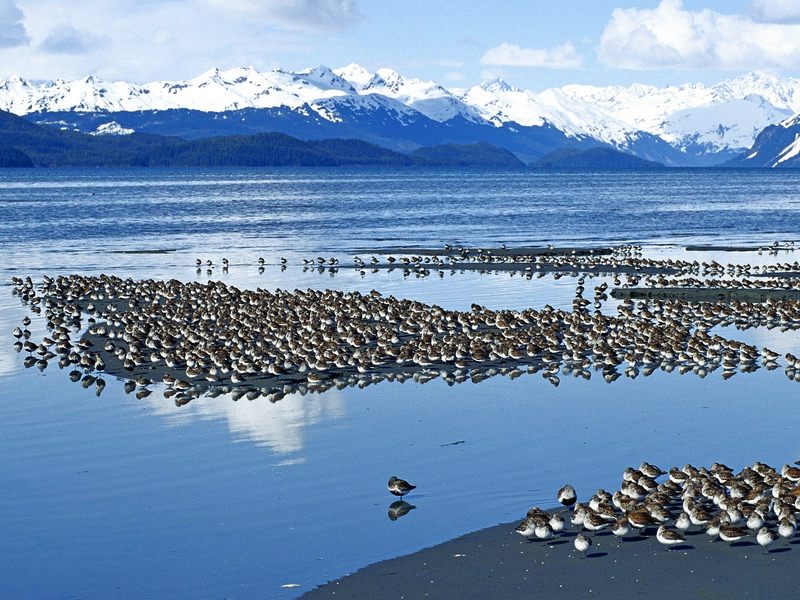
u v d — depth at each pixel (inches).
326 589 1082.1
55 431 1690.5
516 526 1240.2
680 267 3676.2
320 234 5398.6
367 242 4918.8
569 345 2219.5
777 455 1518.2
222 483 1428.4
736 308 2682.1
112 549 1213.1
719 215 6963.6
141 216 6904.5
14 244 4891.7
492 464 1487.5
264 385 1972.2
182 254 4446.4
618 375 2033.7
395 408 1798.7
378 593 1066.1
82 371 2114.9
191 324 2488.9
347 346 2267.5
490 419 1724.9
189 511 1327.5
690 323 2551.7
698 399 1847.9
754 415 1739.7
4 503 1365.7
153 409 1813.5
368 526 1259.2
